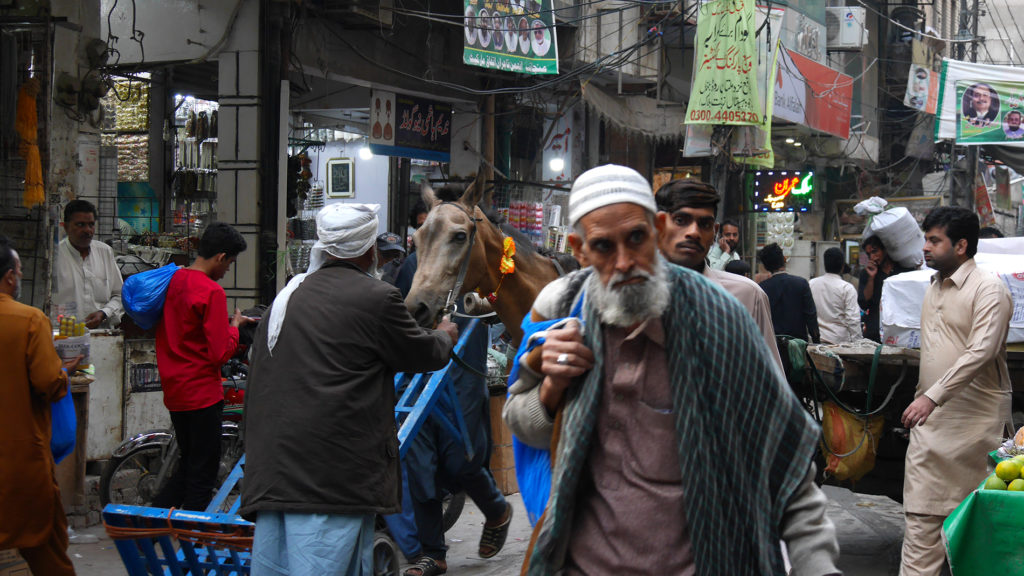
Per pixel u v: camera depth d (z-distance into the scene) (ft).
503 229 18.43
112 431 24.03
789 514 7.47
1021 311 18.44
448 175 51.70
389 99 45.62
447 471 18.70
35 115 25.41
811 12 77.87
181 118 50.57
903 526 24.22
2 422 14.52
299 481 11.96
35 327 14.75
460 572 19.47
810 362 18.57
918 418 15.47
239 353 23.95
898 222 30.58
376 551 16.61
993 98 60.34
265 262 36.19
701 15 54.65
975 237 16.19
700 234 12.17
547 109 57.93
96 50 28.78
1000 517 12.46
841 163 89.61
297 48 39.37
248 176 36.17
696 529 7.18
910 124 101.71
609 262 7.08
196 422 18.98
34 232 25.57
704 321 7.28
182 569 13.97
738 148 62.34
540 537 7.47
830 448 18.75
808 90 73.72
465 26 42.75
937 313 16.46
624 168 7.27
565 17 53.47
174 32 37.29
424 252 17.33
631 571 7.36
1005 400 16.19
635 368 7.43
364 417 12.33
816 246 87.92
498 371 25.18
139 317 18.94
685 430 7.22
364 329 12.43
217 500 14.70
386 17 41.42
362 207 13.11
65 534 15.61
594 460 7.59
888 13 101.86
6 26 25.73
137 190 44.52
